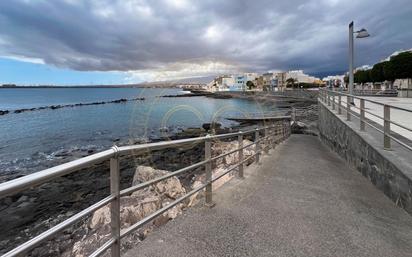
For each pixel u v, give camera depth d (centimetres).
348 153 786
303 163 745
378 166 512
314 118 2489
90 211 190
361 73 6088
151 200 497
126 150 225
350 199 442
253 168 656
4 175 1280
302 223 339
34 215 761
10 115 3969
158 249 267
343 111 1119
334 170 671
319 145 1323
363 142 624
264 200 421
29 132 2527
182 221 335
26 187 138
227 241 288
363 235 312
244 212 369
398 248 286
